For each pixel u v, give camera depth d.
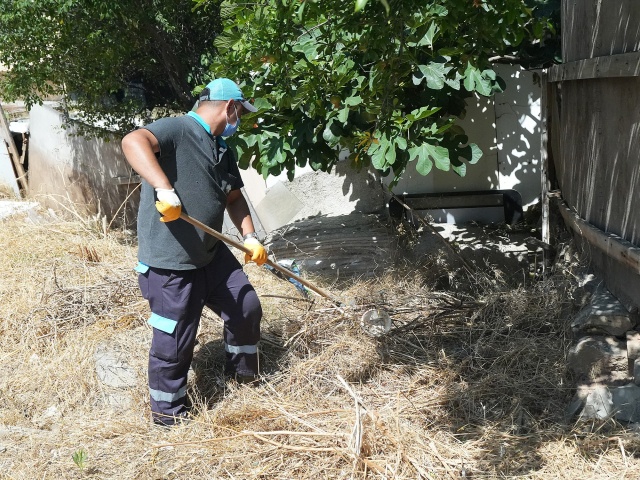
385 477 3.22
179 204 3.52
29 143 9.36
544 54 5.97
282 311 5.15
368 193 7.32
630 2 3.83
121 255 6.76
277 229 7.25
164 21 7.15
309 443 3.51
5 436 3.90
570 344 4.15
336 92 4.79
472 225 6.74
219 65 5.27
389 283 5.78
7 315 5.30
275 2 3.56
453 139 5.44
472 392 3.93
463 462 3.39
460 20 3.42
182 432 3.79
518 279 5.82
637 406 3.65
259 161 5.82
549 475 3.25
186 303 3.86
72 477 3.51
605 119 4.43
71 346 4.82
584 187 4.96
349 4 3.25
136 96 8.50
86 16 7.20
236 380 4.25
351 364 4.33
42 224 7.64
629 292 4.12
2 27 7.42
